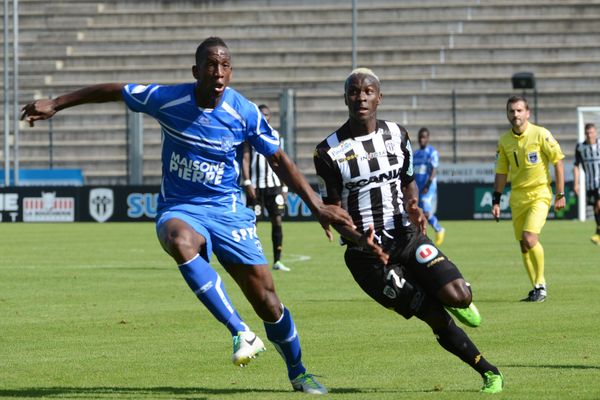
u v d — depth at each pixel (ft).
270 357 107.24
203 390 88.69
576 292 166.20
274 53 539.70
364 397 83.71
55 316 139.85
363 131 88.69
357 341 116.16
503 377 92.43
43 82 534.37
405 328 126.41
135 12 565.94
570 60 525.75
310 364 101.30
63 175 460.96
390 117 508.53
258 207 212.23
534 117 467.11
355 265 87.20
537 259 154.92
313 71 531.50
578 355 105.09
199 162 84.53
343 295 163.94
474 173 435.12
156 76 533.14
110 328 128.36
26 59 547.49
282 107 456.86
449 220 420.77
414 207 83.87
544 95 508.12
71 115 524.93
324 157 88.43
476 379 92.63
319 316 138.10
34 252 263.08
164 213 85.20
